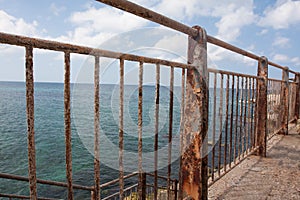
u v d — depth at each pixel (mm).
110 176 8320
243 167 2939
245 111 2910
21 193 9023
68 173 990
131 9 1152
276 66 4289
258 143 3453
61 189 8547
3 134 19203
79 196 7875
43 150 13531
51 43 882
